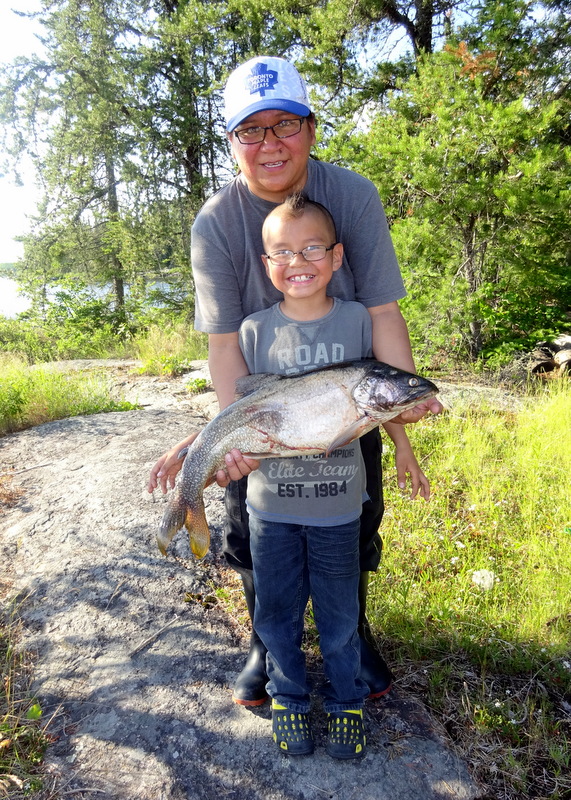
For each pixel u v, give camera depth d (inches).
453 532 159.9
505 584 133.3
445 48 375.9
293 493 88.6
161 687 108.6
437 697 105.8
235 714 102.5
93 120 641.0
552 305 398.0
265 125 87.6
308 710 95.0
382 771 92.0
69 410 286.8
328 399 82.4
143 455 208.1
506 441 215.9
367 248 95.7
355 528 90.6
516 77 369.7
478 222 352.8
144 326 656.4
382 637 119.3
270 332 91.0
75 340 596.4
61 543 155.5
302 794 89.0
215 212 96.0
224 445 85.7
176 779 91.5
